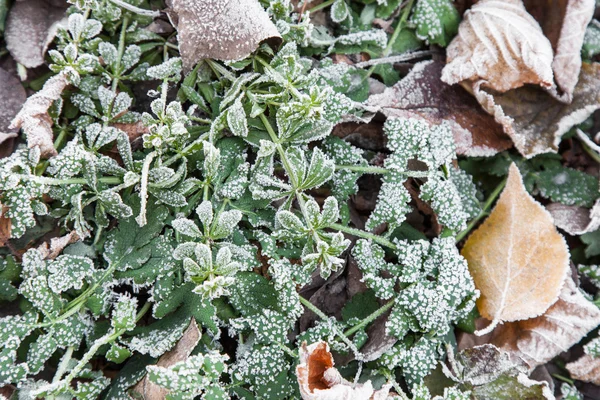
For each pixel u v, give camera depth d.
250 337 0.45
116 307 0.43
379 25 0.49
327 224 0.44
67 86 0.46
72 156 0.44
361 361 0.45
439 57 0.49
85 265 0.44
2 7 0.47
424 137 0.46
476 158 0.49
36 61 0.47
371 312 0.46
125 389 0.44
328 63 0.47
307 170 0.45
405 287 0.45
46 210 0.44
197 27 0.44
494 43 0.48
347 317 0.46
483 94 0.48
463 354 0.46
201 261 0.43
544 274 0.47
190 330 0.44
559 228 0.49
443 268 0.45
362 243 0.45
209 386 0.43
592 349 0.47
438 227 0.47
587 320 0.47
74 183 0.44
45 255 0.44
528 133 0.49
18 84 0.47
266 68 0.45
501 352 0.46
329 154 0.46
